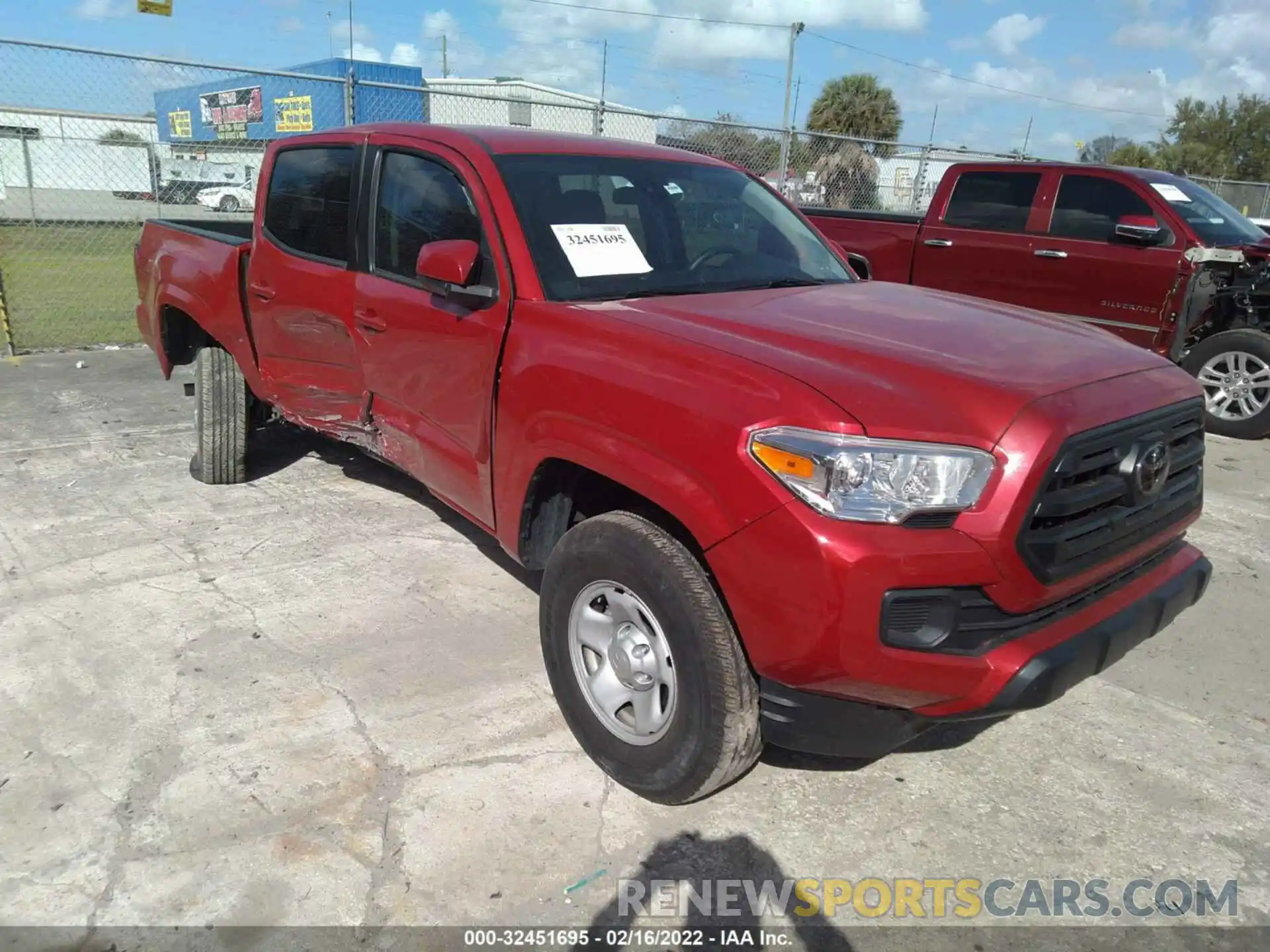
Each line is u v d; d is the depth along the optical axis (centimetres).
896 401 225
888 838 265
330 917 230
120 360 846
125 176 1412
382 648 354
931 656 218
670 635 250
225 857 247
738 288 340
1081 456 228
